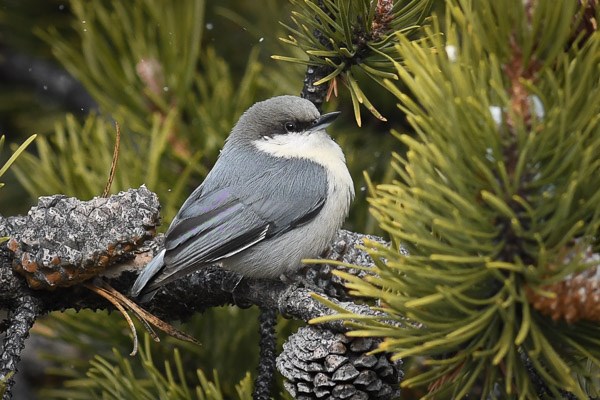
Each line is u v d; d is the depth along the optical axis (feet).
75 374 27.55
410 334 16.47
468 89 15.37
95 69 29.71
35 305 22.27
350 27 22.61
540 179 15.06
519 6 15.31
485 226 15.38
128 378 23.49
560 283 15.30
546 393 18.11
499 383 17.46
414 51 15.85
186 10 30.12
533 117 14.90
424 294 16.47
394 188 16.14
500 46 15.72
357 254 24.11
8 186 35.94
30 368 35.14
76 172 26.81
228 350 27.20
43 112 37.42
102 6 32.45
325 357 19.25
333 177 28.14
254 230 27.12
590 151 14.53
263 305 24.07
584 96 15.26
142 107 29.32
